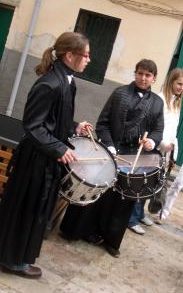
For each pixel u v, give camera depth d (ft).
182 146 26.68
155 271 12.46
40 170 9.31
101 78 28.04
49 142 8.98
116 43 27.37
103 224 12.57
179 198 21.24
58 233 12.86
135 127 11.92
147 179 11.02
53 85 8.94
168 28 26.61
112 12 27.37
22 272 10.11
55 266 11.13
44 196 9.35
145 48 26.96
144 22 26.89
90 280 10.97
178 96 14.58
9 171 9.70
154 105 12.05
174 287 11.82
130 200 11.86
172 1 26.23
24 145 9.44
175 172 23.91
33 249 9.62
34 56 28.76
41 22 28.58
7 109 28.60
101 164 10.20
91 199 10.18
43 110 8.96
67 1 28.14
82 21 28.30
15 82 28.43
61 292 10.09
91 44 28.09
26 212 9.45
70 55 9.21
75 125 10.97
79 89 28.12
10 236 9.56
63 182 9.75
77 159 9.50
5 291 9.50
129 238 14.19
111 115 12.03
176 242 15.14
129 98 11.84
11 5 28.99
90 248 12.60
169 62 26.71
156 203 14.85
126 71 27.35
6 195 9.61
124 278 11.55
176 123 14.75
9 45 29.07
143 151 12.00
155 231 15.53
